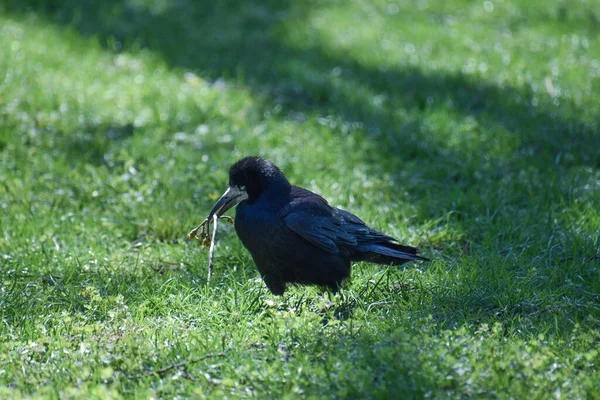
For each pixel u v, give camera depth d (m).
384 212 12.01
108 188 12.83
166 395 7.30
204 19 21.80
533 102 16.02
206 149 14.55
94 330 8.55
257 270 10.45
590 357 7.46
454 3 22.09
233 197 9.62
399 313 8.90
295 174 13.38
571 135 14.58
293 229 9.31
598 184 12.76
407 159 14.28
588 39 19.41
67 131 14.87
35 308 9.13
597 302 9.34
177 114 15.79
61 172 13.38
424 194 12.96
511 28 20.50
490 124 15.04
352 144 14.52
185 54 19.27
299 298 9.69
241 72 18.14
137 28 20.81
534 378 7.12
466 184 13.15
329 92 17.03
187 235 10.80
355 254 9.73
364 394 6.95
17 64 17.62
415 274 10.02
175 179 13.02
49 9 21.78
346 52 19.23
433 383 7.06
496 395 6.94
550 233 11.16
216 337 8.35
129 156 13.95
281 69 18.19
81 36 19.81
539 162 13.59
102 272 10.28
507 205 12.27
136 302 9.43
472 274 9.89
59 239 11.38
